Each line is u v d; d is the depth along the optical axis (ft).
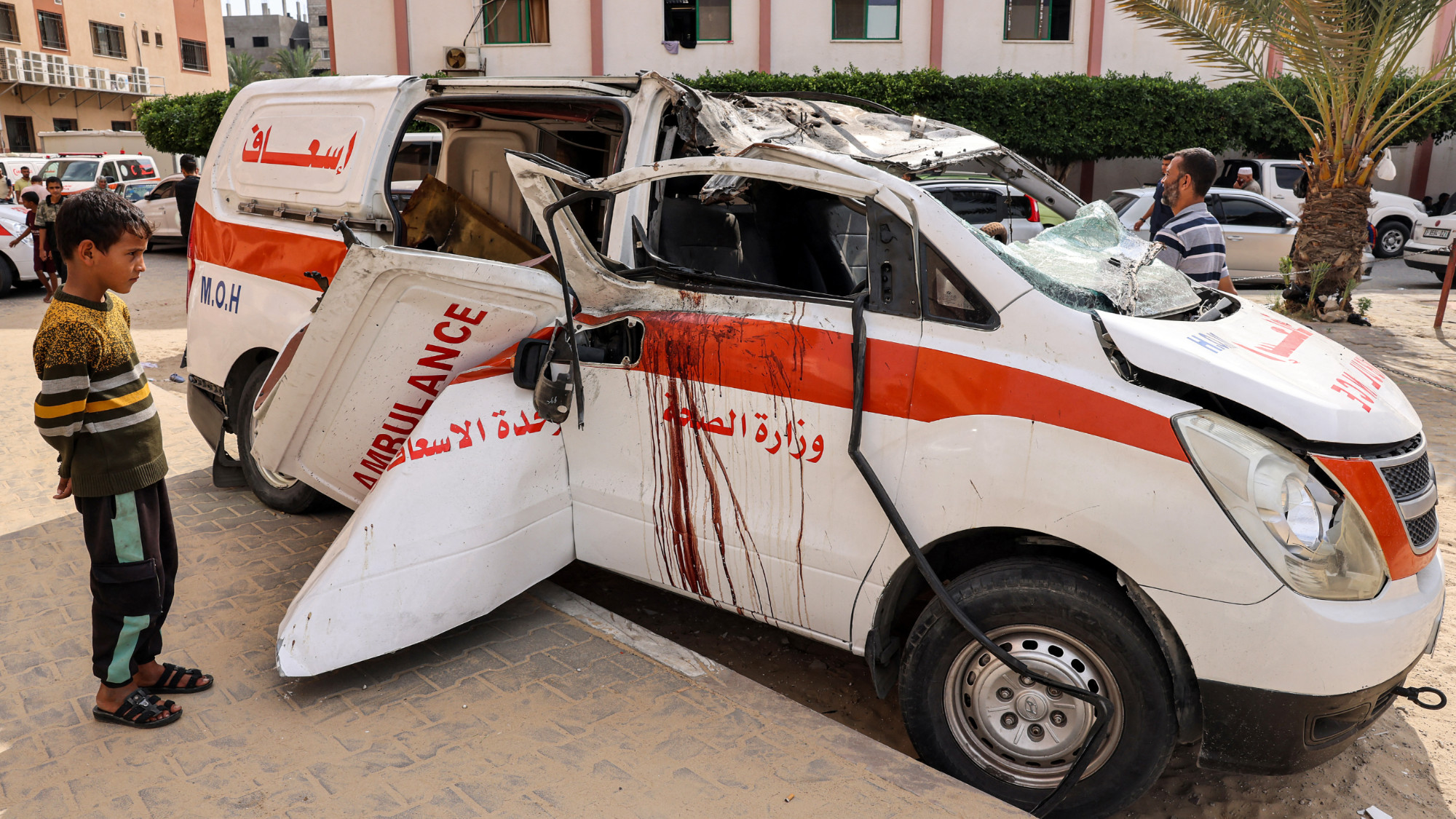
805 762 9.07
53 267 40.70
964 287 9.07
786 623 10.28
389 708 9.91
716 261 13.09
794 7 62.75
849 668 12.44
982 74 63.57
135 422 9.03
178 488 16.85
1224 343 9.09
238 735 9.43
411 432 11.80
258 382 15.47
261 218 15.30
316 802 8.44
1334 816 9.61
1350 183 36.58
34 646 11.10
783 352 9.77
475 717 9.73
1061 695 8.85
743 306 10.27
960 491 8.87
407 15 63.31
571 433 11.50
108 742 9.30
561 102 13.21
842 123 13.41
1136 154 61.00
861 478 9.39
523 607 12.05
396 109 13.84
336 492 13.12
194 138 68.03
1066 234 11.09
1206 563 8.00
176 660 10.80
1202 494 8.01
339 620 10.12
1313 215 37.50
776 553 10.00
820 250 13.82
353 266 10.96
